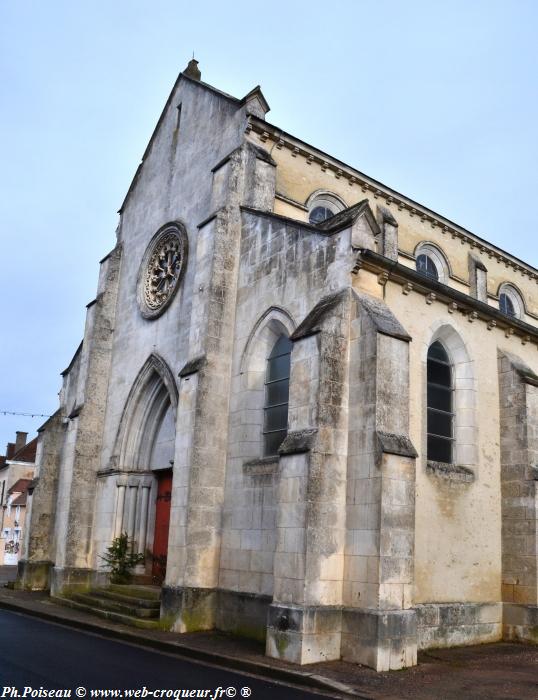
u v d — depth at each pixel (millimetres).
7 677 9742
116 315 24547
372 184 22828
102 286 24984
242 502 15734
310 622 11836
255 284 17078
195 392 16625
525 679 11211
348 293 13867
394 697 9617
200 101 22328
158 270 22484
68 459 22906
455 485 15367
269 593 14328
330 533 12523
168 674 10750
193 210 21016
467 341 16547
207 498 16109
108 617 16891
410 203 24031
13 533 50094
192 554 15586
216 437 16594
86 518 22141
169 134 23969
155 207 23688
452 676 11273
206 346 17031
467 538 15320
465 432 16188
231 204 18297
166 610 15492
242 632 14594
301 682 10617
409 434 14266
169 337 20578
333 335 13422
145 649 13414
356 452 12891
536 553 15453
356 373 13305
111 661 11656
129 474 21422
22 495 50625
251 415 16328
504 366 17125
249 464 15844
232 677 10898
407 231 24219
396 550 12148
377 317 13422
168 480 21094
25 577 23922
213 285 17438
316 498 12453
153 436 21844
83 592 20547
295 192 20641
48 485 25094
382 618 11586
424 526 14477
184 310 20125
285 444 13227
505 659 13172
